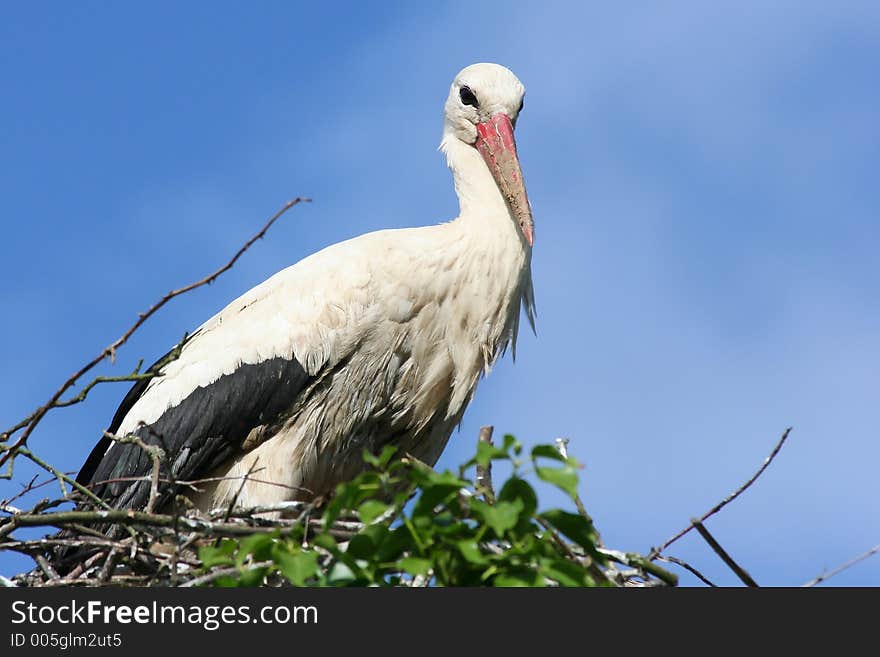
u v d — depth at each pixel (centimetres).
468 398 1442
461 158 1502
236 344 1403
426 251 1403
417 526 813
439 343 1407
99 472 1416
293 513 1209
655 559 1007
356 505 820
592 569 897
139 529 1021
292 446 1388
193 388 1400
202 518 1051
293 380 1380
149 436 1402
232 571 936
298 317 1390
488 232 1434
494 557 811
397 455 1438
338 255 1421
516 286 1444
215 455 1390
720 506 998
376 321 1381
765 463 999
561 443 1033
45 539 1055
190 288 1055
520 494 802
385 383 1395
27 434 1056
